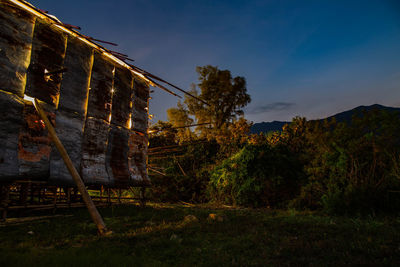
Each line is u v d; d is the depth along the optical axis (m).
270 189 15.04
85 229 6.50
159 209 11.86
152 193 18.30
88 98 10.19
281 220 9.12
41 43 8.48
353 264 3.97
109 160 10.85
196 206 15.56
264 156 15.88
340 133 11.84
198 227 7.24
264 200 15.20
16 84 7.52
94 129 10.27
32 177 7.48
